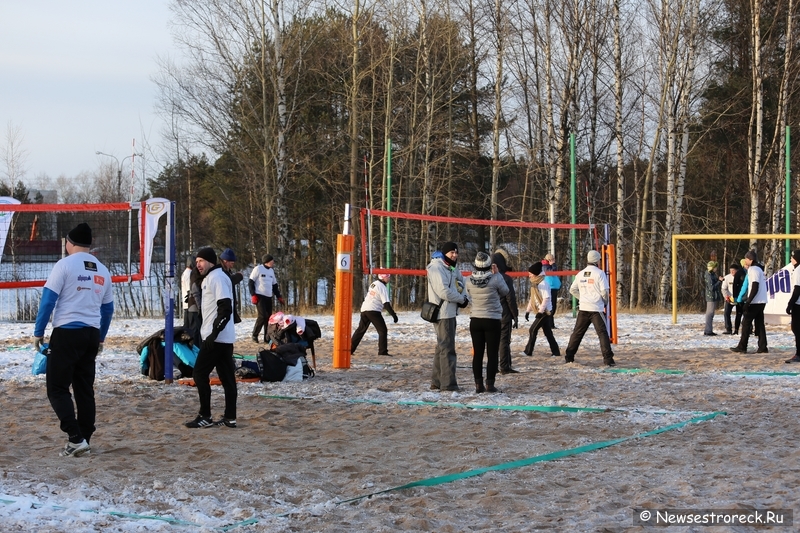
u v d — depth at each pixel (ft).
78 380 22.33
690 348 52.34
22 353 47.67
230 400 26.12
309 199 117.50
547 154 121.19
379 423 26.81
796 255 43.98
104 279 22.68
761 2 101.35
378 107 112.47
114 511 16.44
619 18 100.12
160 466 20.63
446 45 108.68
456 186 124.98
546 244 115.65
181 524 15.76
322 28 106.22
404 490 18.52
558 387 34.81
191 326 41.14
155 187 131.23
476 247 131.54
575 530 15.40
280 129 97.66
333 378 37.96
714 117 118.52
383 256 108.78
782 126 100.94
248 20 96.78
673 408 29.55
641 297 114.21
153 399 31.53
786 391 33.40
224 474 19.92
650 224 126.41
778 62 111.75
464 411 29.04
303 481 19.34
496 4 105.29
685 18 101.19
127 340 54.29
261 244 113.50
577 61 101.45
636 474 20.03
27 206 36.70
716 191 126.82
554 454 21.99
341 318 41.29
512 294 39.17
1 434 24.63
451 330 33.94
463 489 18.72
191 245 120.06
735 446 23.00
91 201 168.14
